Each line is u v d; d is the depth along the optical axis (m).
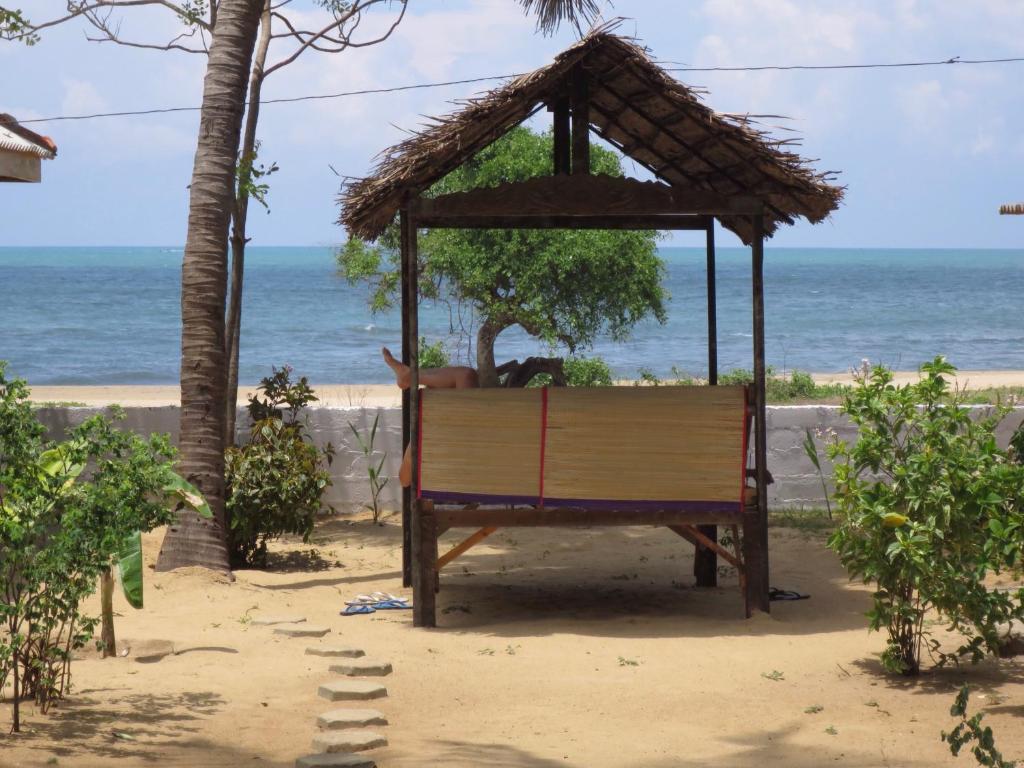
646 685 7.04
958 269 179.25
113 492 6.18
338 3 14.30
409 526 10.44
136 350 54.84
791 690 6.93
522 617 9.27
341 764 5.32
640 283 19.41
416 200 8.84
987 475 6.93
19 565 6.07
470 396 8.91
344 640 8.24
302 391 13.05
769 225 10.14
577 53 8.45
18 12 10.49
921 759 5.60
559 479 8.85
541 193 8.76
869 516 7.07
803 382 25.11
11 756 5.33
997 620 7.05
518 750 5.75
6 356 51.38
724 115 8.59
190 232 10.97
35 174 8.64
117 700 6.51
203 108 11.02
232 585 10.23
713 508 8.92
